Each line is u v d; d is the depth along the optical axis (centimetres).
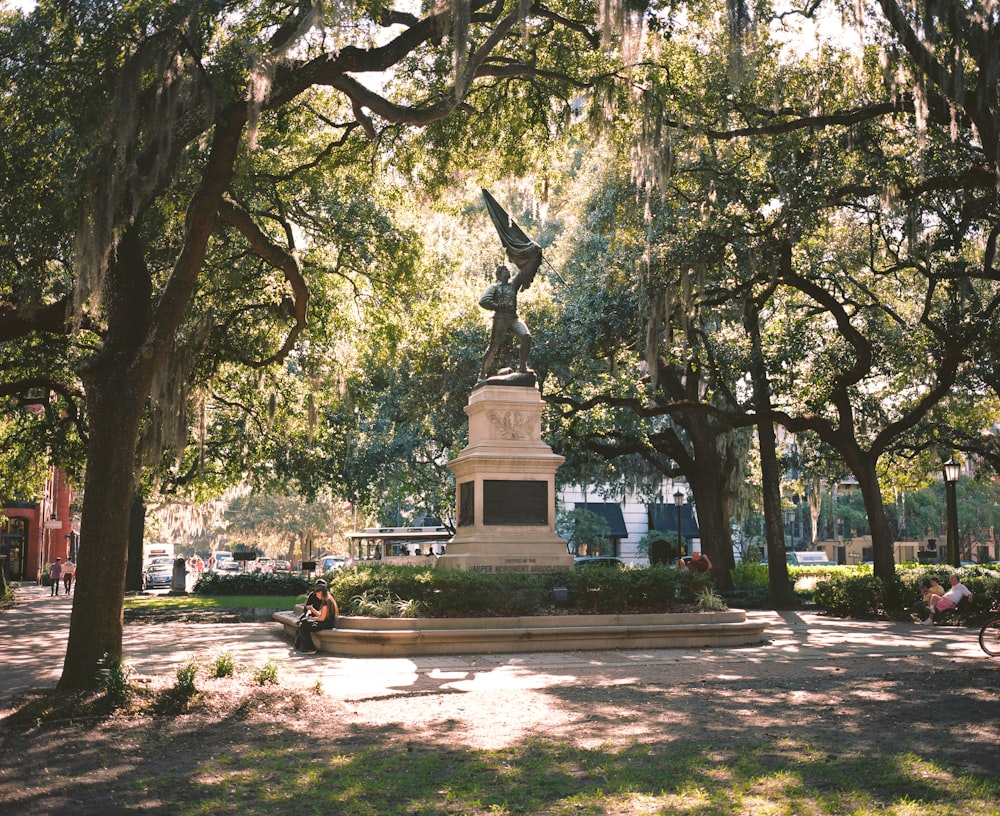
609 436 3312
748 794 664
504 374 2088
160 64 1303
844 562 8338
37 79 1386
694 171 2320
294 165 2300
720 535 3238
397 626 1639
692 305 2475
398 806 653
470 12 1388
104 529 1210
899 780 693
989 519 6975
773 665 1473
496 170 2319
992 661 1498
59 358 2516
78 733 951
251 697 1097
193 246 1288
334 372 2772
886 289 2884
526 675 1352
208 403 3231
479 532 1939
